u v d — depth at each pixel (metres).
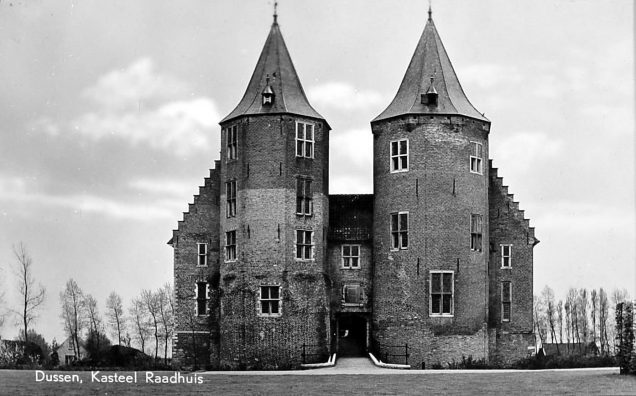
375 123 54.25
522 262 56.31
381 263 53.31
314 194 53.97
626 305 39.44
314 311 52.88
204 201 57.84
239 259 53.22
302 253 53.19
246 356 52.19
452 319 51.53
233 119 54.53
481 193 53.50
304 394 32.66
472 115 53.44
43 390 34.28
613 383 34.97
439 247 51.78
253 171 53.28
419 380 38.12
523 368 49.06
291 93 54.66
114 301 87.12
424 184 52.03
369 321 54.50
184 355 56.81
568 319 95.94
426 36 54.97
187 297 57.28
